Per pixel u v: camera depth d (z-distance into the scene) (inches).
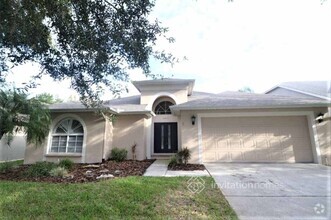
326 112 454.0
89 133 524.7
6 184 265.6
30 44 228.2
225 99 535.5
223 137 476.4
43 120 440.8
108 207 193.5
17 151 644.7
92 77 278.1
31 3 198.2
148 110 581.0
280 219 176.1
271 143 464.1
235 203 213.0
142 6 222.8
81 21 227.0
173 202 209.2
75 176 336.2
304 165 421.1
